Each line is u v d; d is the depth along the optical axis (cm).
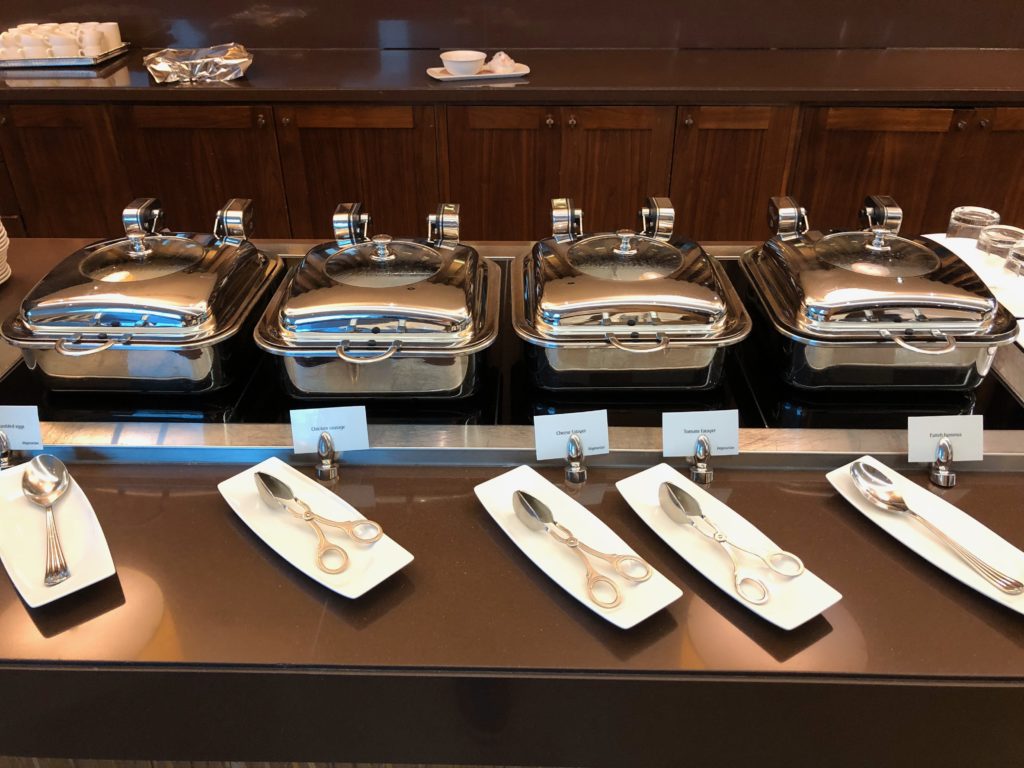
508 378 96
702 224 250
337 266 91
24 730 69
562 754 69
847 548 74
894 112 228
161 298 84
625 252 94
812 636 66
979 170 238
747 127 231
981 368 87
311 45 275
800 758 69
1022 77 236
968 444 80
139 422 86
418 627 67
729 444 81
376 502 79
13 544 71
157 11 270
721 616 67
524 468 80
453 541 75
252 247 102
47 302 84
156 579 71
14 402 90
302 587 70
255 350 98
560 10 267
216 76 238
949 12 264
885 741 66
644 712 65
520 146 237
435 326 83
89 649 65
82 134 237
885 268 90
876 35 270
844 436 83
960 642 65
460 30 272
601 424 81
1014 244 124
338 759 71
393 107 231
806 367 88
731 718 66
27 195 249
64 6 269
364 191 247
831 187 242
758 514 77
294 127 235
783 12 266
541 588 70
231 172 244
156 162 242
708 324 84
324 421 81
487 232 254
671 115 229
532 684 64
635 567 69
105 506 78
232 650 65
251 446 83
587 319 84
